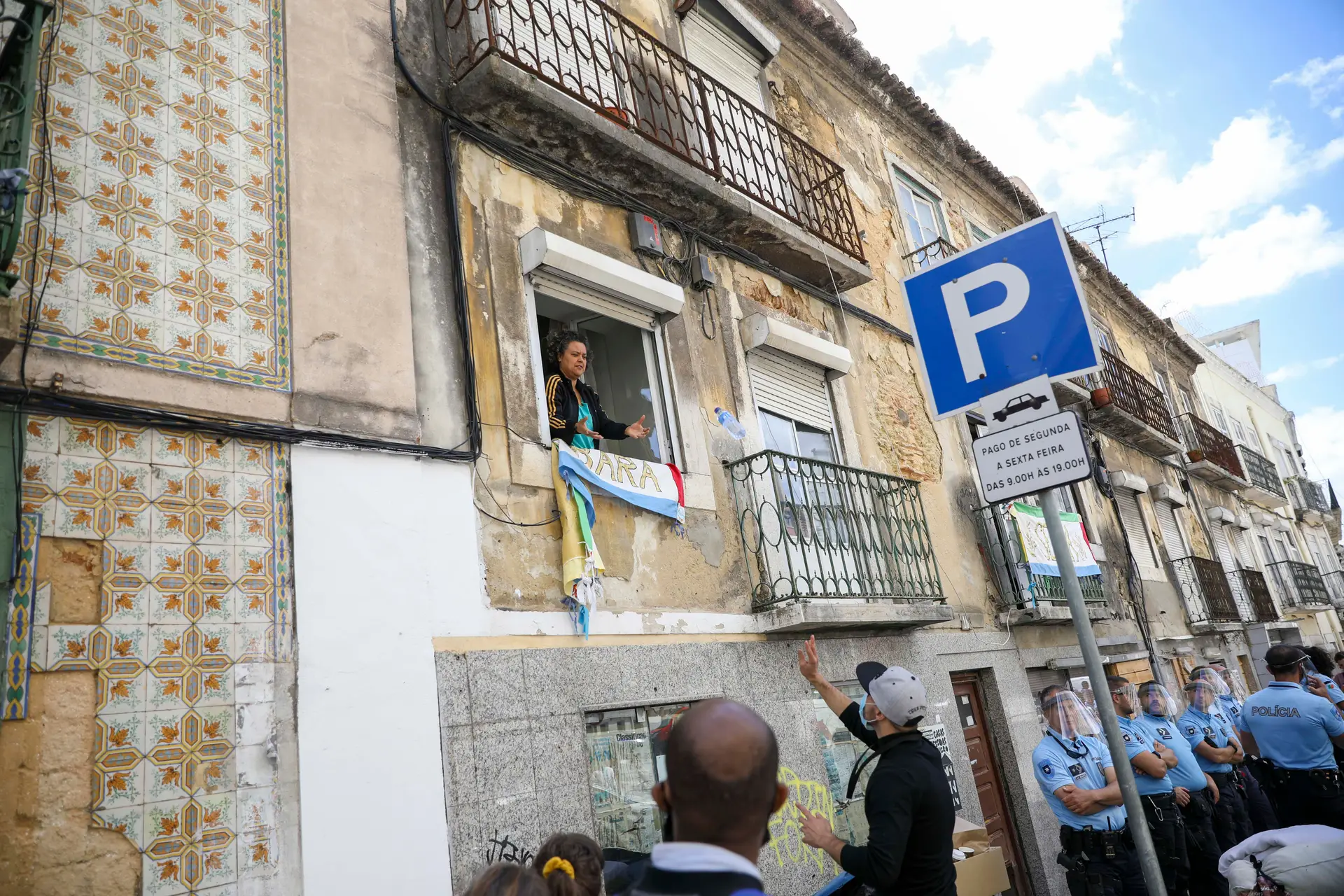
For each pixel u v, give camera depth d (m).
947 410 4.37
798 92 10.11
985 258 4.38
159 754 3.39
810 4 10.09
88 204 3.78
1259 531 23.08
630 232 6.65
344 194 4.76
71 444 3.47
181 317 3.94
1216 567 16.97
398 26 5.57
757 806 1.88
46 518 3.34
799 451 7.83
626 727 5.28
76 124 3.83
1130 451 15.85
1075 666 10.57
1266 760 6.92
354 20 5.19
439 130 5.52
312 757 3.78
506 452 5.13
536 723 4.67
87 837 3.15
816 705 6.59
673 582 5.88
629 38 7.00
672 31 8.15
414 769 4.08
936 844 3.56
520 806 4.44
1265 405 29.73
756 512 6.71
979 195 13.95
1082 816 5.63
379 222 4.87
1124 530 13.78
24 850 3.02
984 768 8.71
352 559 4.18
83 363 3.56
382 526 4.35
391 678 4.14
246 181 4.36
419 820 4.02
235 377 4.02
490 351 5.30
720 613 6.13
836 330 8.91
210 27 4.46
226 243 4.19
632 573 5.62
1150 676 12.75
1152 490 16.09
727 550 6.41
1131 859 5.49
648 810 5.23
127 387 3.66
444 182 5.43
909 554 7.94
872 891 3.95
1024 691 9.41
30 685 3.16
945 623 8.53
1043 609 9.68
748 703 6.02
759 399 7.52
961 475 10.06
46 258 3.58
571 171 6.28
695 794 1.88
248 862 3.49
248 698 3.67
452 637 4.47
